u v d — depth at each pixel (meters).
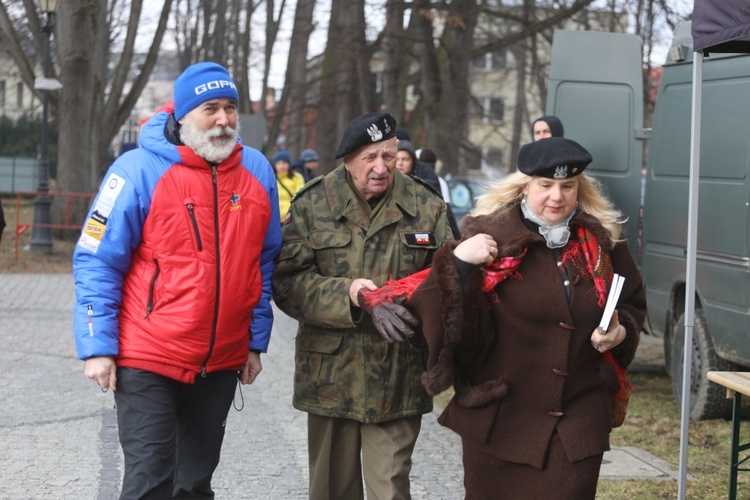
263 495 5.65
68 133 20.75
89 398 7.91
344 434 4.45
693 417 7.62
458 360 3.79
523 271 3.71
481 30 25.16
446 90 22.86
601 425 3.71
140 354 4.01
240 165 4.20
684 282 7.83
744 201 6.89
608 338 3.65
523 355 3.71
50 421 7.16
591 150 8.99
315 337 4.35
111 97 22.17
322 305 4.20
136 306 4.05
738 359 7.03
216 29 34.72
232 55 37.16
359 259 4.30
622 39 9.00
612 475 6.13
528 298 3.68
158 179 4.02
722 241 7.13
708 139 7.41
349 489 4.52
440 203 4.49
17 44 21.31
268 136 35.81
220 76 4.07
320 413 4.34
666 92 8.21
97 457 6.29
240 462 6.31
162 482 4.00
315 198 4.41
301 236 4.38
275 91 40.66
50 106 22.39
